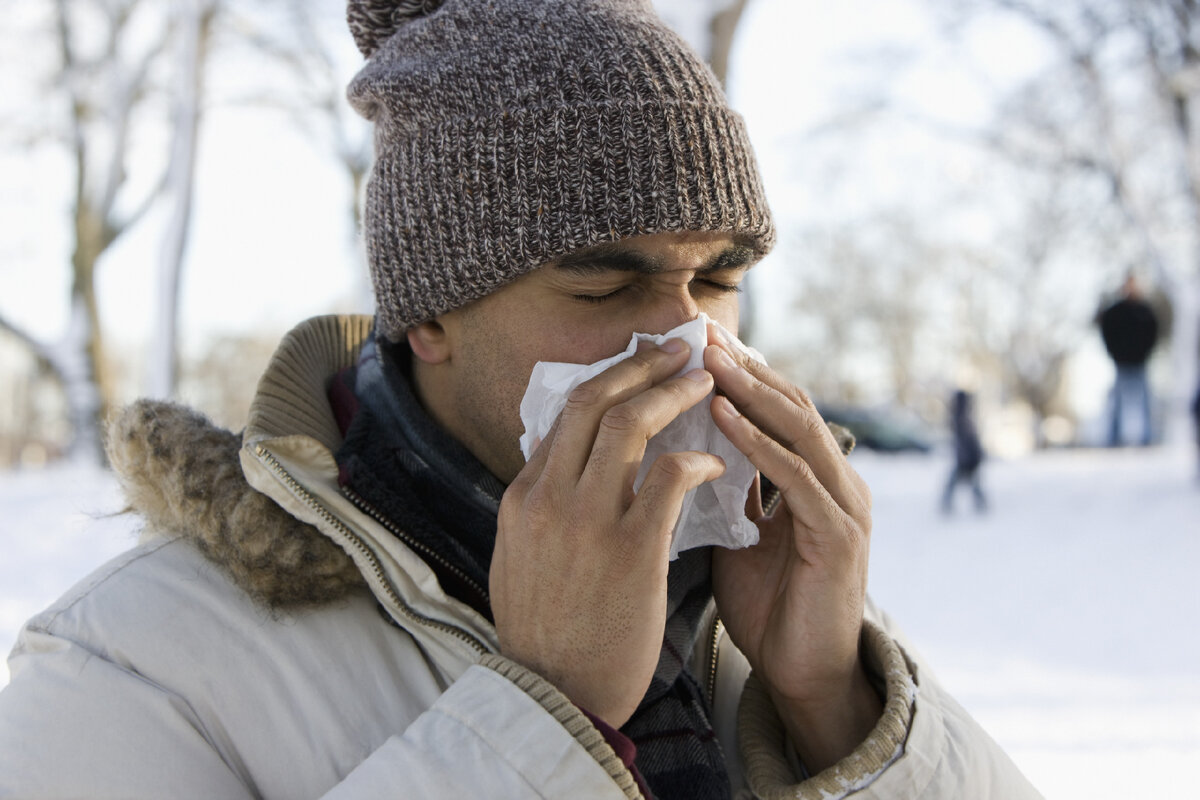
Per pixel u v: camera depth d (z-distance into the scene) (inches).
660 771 45.2
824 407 814.5
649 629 39.9
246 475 41.4
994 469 534.0
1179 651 199.2
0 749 37.9
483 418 47.9
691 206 44.3
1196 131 562.9
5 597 252.5
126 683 39.3
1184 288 595.2
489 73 45.0
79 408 684.1
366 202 50.6
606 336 45.4
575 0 46.7
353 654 42.4
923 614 239.3
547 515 39.8
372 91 48.1
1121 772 133.1
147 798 37.8
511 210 44.4
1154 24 547.5
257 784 40.1
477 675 39.1
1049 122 598.5
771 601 48.9
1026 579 276.8
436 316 48.0
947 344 1587.1
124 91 672.4
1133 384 570.3
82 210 684.7
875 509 424.5
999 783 45.5
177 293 453.7
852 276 1611.7
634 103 44.1
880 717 46.5
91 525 48.7
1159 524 340.2
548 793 36.4
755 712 49.8
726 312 50.0
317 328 53.4
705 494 46.5
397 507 44.8
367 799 35.7
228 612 41.9
